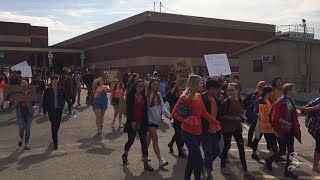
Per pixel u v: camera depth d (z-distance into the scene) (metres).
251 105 10.60
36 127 14.55
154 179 7.82
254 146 9.70
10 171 8.45
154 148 8.70
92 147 11.03
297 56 31.91
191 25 47.94
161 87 16.84
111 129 14.14
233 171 8.51
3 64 60.62
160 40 45.72
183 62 13.55
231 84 8.14
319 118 8.33
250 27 52.75
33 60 64.12
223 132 8.06
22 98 10.80
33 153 10.30
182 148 9.75
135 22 47.12
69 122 15.67
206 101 7.60
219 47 50.22
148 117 8.58
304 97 30.98
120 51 50.94
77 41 65.19
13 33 68.12
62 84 18.92
